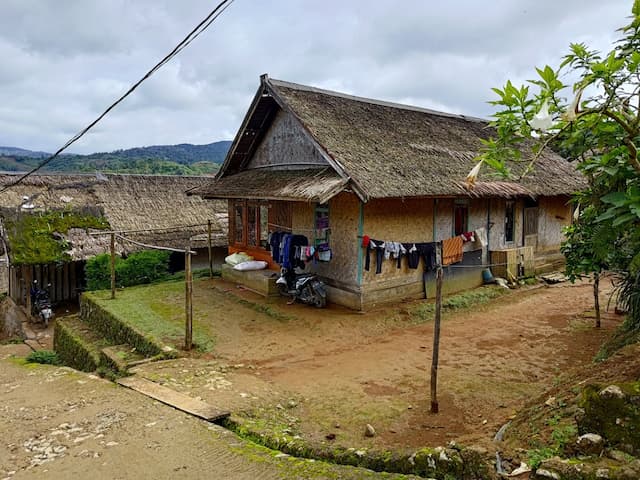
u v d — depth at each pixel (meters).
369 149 11.77
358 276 11.51
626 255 6.33
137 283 17.03
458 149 14.38
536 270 15.97
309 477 4.50
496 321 11.21
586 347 9.11
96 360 9.99
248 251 15.66
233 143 14.85
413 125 14.73
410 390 7.25
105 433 5.82
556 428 4.31
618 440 3.61
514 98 3.87
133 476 4.77
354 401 6.84
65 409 6.77
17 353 13.80
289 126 13.55
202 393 7.03
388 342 9.73
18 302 18.08
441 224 13.23
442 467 4.21
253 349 9.28
